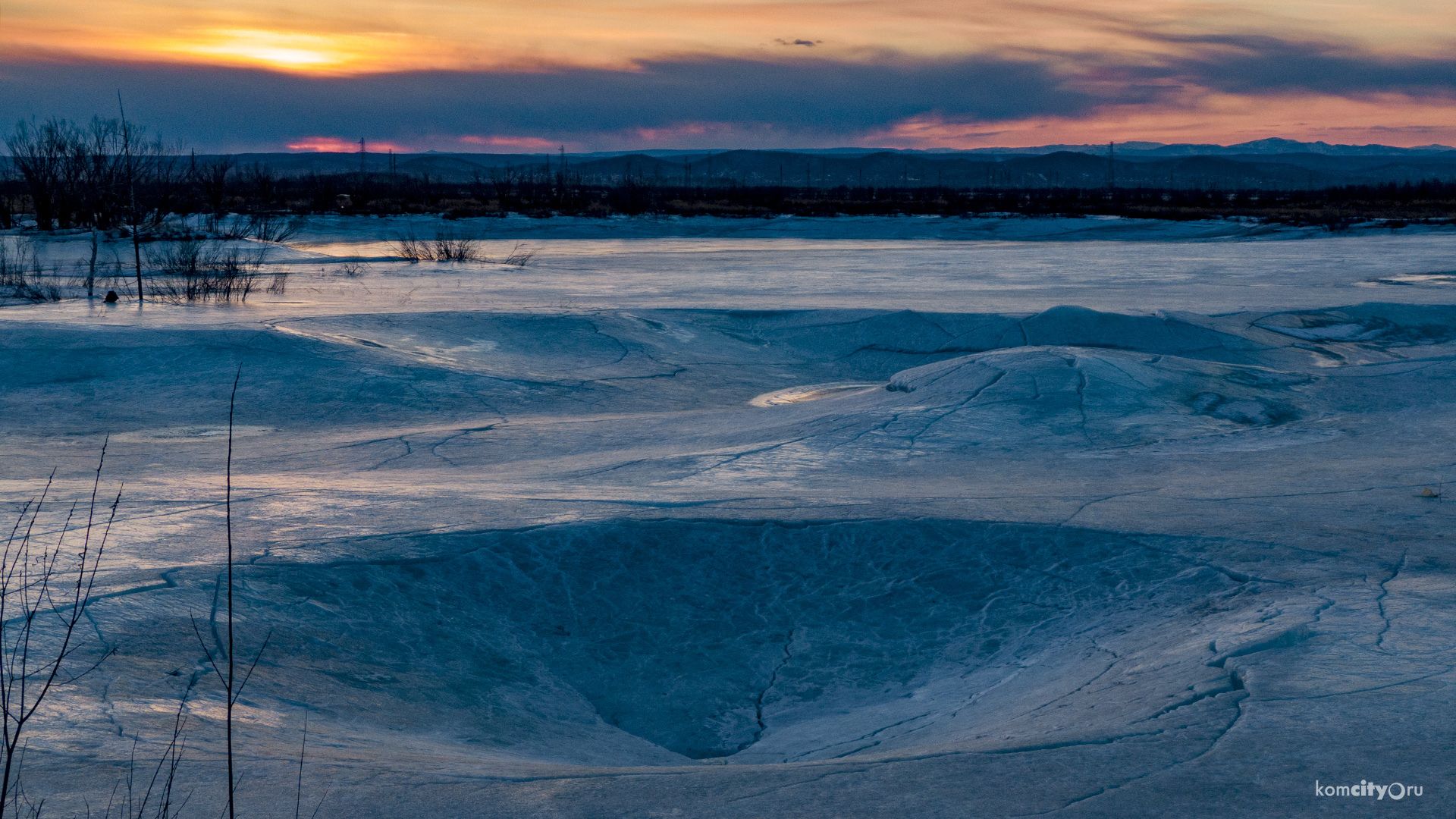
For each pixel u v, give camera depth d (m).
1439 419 12.12
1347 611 5.00
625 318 21.61
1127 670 4.67
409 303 25.11
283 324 18.58
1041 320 20.47
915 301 25.61
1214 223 65.06
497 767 3.47
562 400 16.28
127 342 16.59
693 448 11.70
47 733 3.57
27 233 45.28
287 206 77.50
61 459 11.62
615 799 3.07
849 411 12.83
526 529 7.04
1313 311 22.11
